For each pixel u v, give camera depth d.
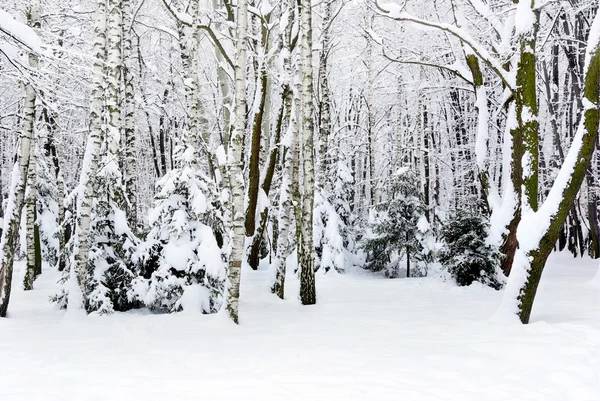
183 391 4.48
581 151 7.30
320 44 18.69
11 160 25.92
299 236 11.86
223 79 17.28
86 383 4.71
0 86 16.14
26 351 6.02
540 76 21.17
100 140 8.88
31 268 12.69
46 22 12.82
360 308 9.52
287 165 11.55
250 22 16.48
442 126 30.22
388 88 29.08
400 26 23.53
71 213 11.45
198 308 8.67
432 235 17.28
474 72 14.69
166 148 30.86
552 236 7.41
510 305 7.66
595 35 7.27
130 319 8.29
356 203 29.69
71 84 12.98
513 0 12.09
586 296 10.66
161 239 9.32
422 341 6.51
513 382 4.80
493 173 25.44
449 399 4.32
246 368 5.25
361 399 4.29
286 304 10.05
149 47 24.53
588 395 4.45
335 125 29.73
